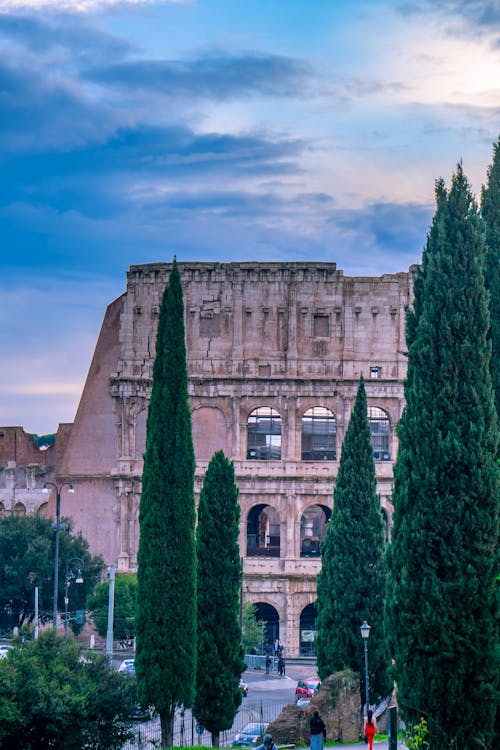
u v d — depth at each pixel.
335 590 141.50
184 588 122.06
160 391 124.44
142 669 120.69
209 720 128.75
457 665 94.00
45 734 112.31
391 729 88.31
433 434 95.69
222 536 131.88
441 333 96.75
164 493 122.88
